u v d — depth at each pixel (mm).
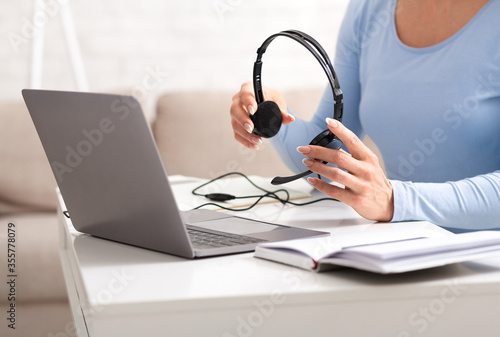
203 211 1189
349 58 1645
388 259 737
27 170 2396
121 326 679
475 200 1103
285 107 1433
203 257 875
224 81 2934
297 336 718
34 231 2143
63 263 1337
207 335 700
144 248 935
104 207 949
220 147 2523
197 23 2873
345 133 1026
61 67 2775
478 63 1354
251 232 1004
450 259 762
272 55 2941
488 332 760
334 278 765
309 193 1382
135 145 816
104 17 2799
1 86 2734
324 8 2961
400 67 1479
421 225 1050
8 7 2697
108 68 2832
